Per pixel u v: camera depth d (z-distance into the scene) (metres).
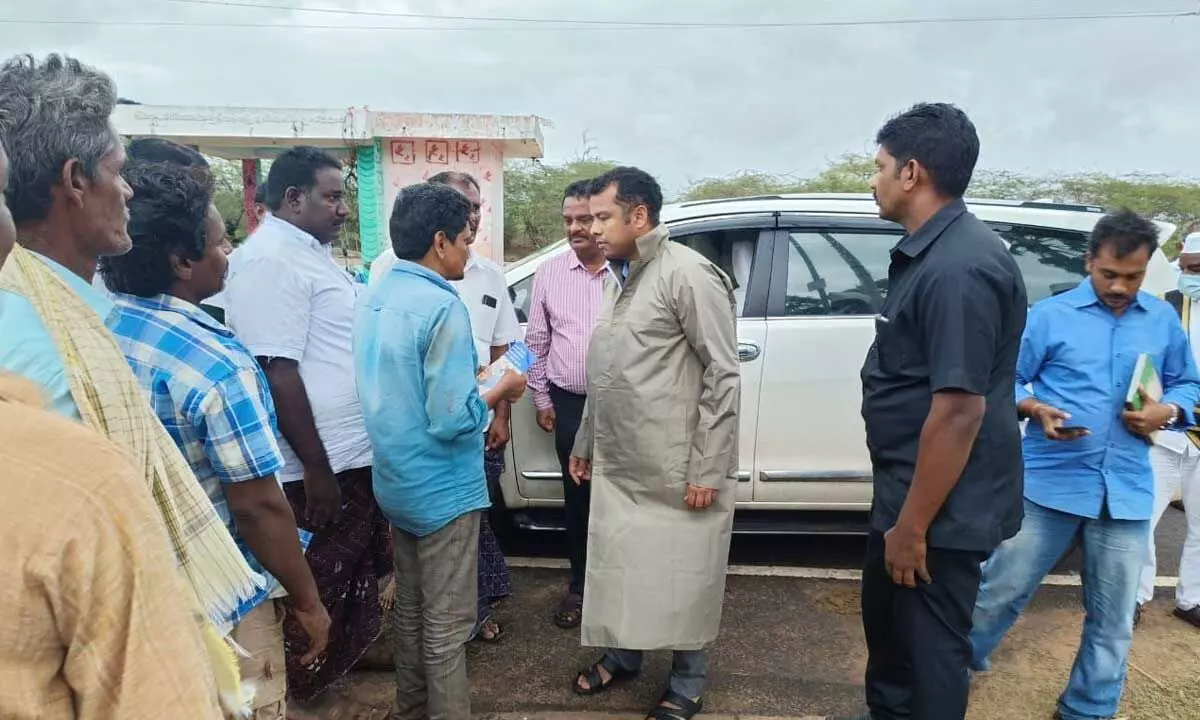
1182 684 2.82
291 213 2.37
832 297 3.61
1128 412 2.37
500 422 3.20
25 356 0.93
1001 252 1.83
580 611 3.29
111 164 1.18
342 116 6.63
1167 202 16.50
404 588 2.38
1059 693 2.78
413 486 2.15
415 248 2.20
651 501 2.52
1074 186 17.12
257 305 2.22
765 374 3.55
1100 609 2.50
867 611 2.29
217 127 6.55
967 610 1.97
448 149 7.03
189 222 1.51
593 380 2.60
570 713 2.66
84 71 1.18
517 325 3.30
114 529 0.72
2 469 0.69
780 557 4.02
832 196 3.76
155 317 1.48
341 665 2.65
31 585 0.68
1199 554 3.24
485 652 3.09
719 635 3.20
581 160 19.27
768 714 2.66
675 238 3.67
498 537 4.29
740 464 3.61
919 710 2.00
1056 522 2.51
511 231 18.06
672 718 2.55
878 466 2.10
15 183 1.10
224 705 1.02
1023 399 2.54
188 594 0.97
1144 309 2.52
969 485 1.89
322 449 2.32
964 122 1.90
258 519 1.55
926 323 1.84
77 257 1.17
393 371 2.10
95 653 0.72
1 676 0.68
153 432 1.08
